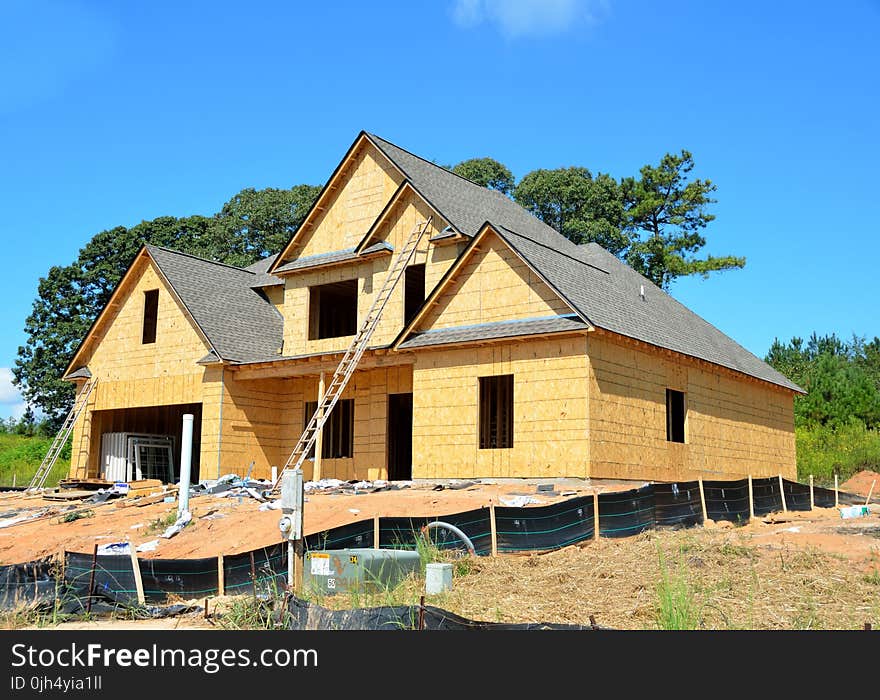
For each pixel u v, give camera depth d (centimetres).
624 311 2534
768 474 3166
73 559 1416
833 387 4431
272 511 1975
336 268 2939
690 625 1041
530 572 1399
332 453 2981
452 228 2603
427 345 2430
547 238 3200
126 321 3222
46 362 5747
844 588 1224
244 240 5981
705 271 5478
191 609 1283
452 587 1310
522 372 2273
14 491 3241
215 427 2877
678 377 2616
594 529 1638
